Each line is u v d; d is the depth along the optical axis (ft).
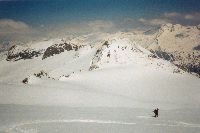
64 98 319.68
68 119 221.05
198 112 307.17
